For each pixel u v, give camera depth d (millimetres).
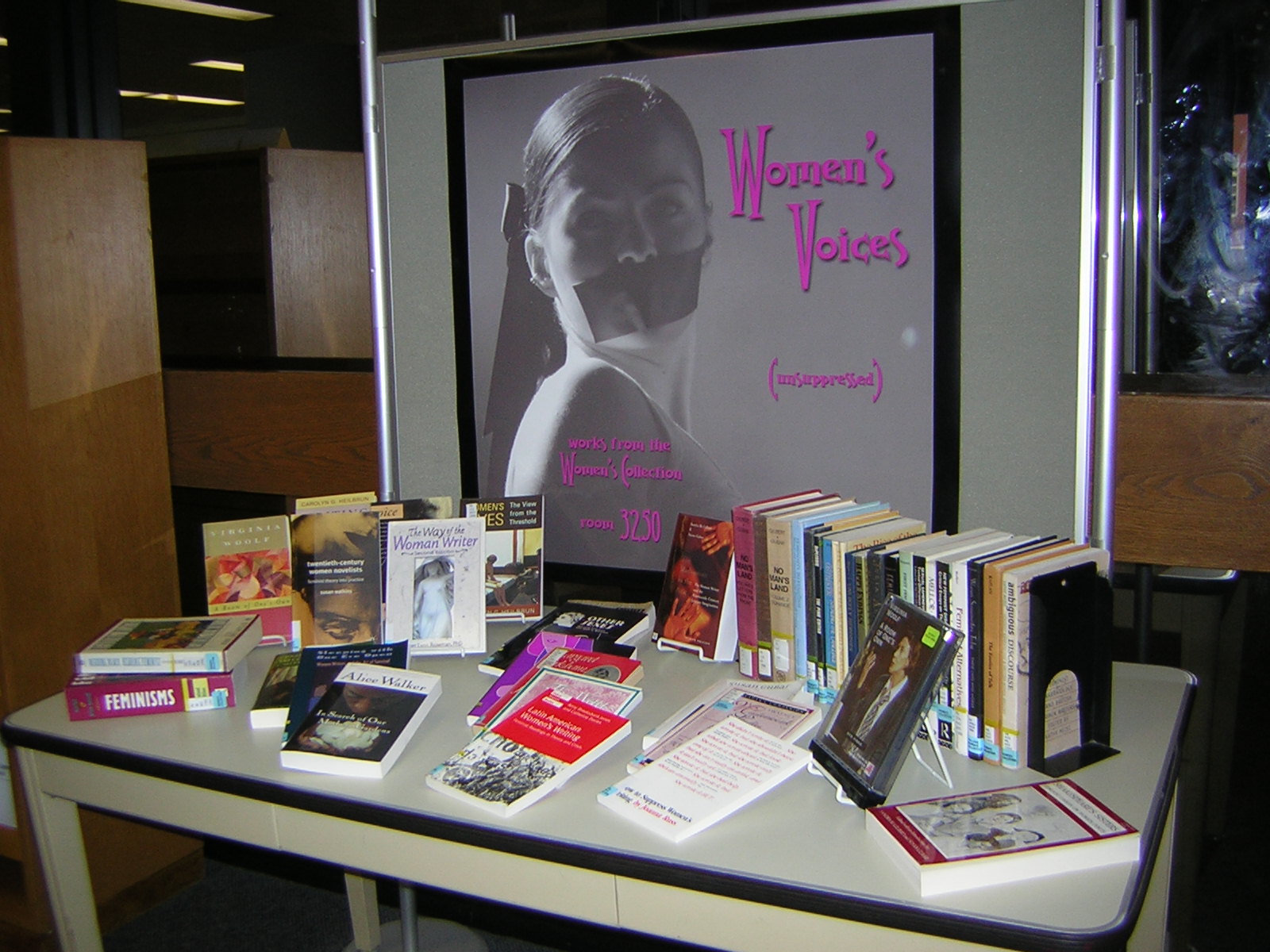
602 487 1938
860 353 1715
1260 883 2047
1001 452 1652
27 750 1600
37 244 1957
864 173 1666
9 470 1934
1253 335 1761
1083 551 1359
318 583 1750
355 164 2482
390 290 2049
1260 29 1667
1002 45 1557
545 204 1895
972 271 1625
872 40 1629
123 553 2160
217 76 5352
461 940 2129
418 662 1737
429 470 2100
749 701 1449
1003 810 1145
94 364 2076
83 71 2793
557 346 1932
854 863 1101
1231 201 1734
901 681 1228
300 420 2363
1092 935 959
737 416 1813
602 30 1801
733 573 1646
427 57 1940
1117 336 1546
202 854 2398
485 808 1231
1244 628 1995
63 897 1656
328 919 2227
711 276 1791
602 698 1453
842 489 1763
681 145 1778
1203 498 1600
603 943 2105
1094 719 1350
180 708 1581
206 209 2449
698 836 1168
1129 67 1724
